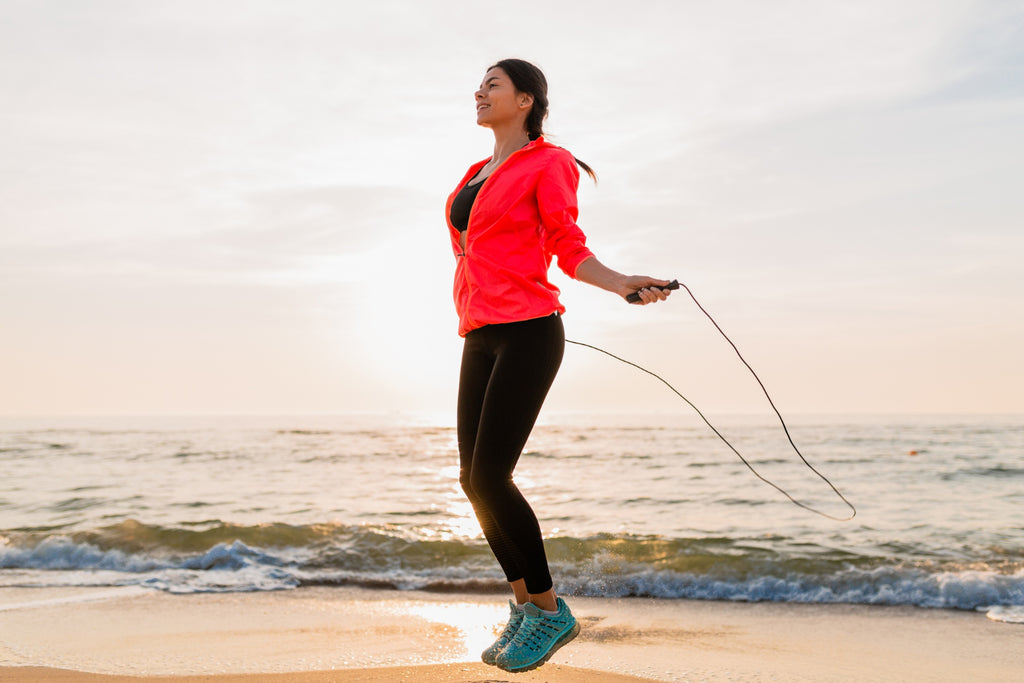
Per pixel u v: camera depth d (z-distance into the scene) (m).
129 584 5.71
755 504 11.35
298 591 5.50
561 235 1.99
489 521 2.16
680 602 5.39
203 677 2.81
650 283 1.83
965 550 7.07
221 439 34.53
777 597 5.48
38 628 4.11
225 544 6.81
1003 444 28.56
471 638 3.86
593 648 3.74
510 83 2.21
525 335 2.00
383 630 4.10
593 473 17.52
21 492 12.41
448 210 2.42
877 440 32.47
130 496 11.91
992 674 3.29
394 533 7.71
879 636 4.16
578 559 6.41
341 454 23.19
